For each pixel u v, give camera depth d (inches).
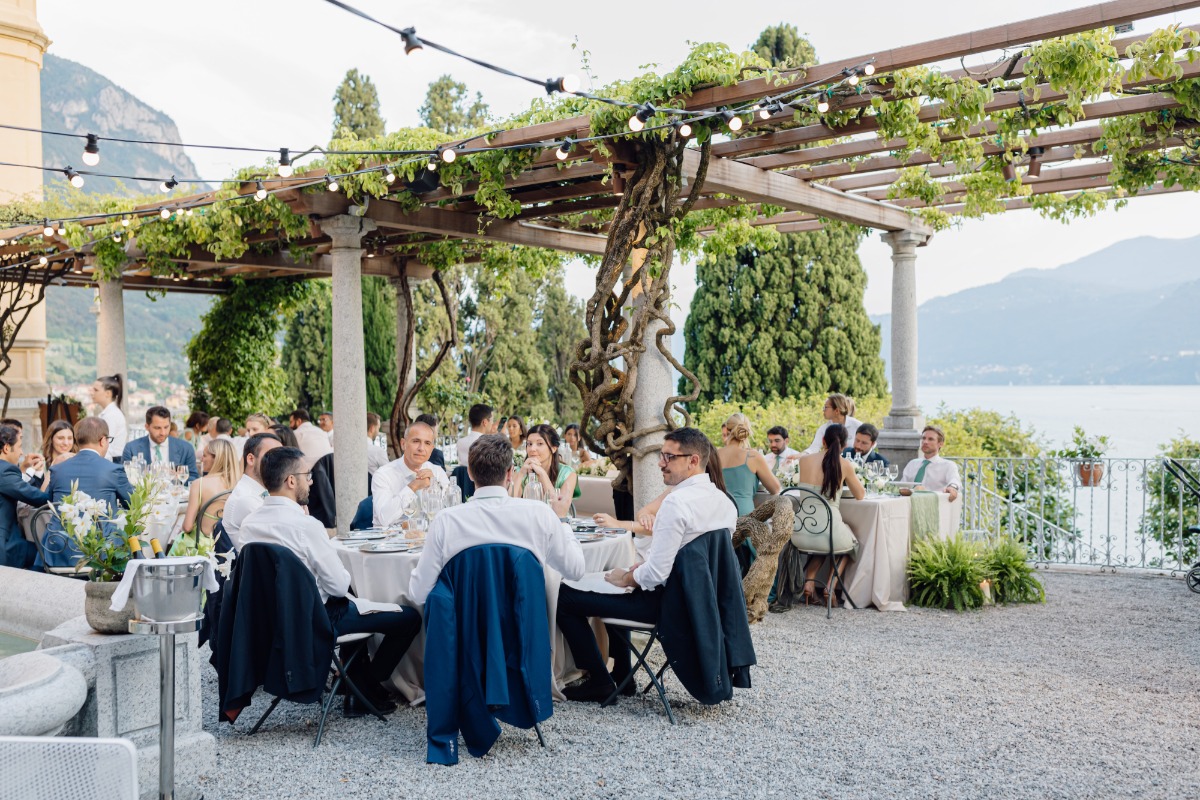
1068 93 209.6
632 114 229.1
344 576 154.4
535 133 247.4
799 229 396.2
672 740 155.6
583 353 267.4
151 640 125.9
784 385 610.9
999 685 187.8
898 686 186.7
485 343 849.5
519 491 220.2
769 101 212.2
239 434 453.4
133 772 85.6
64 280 475.2
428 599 147.9
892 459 379.6
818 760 146.6
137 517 127.9
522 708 146.6
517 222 372.8
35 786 85.7
